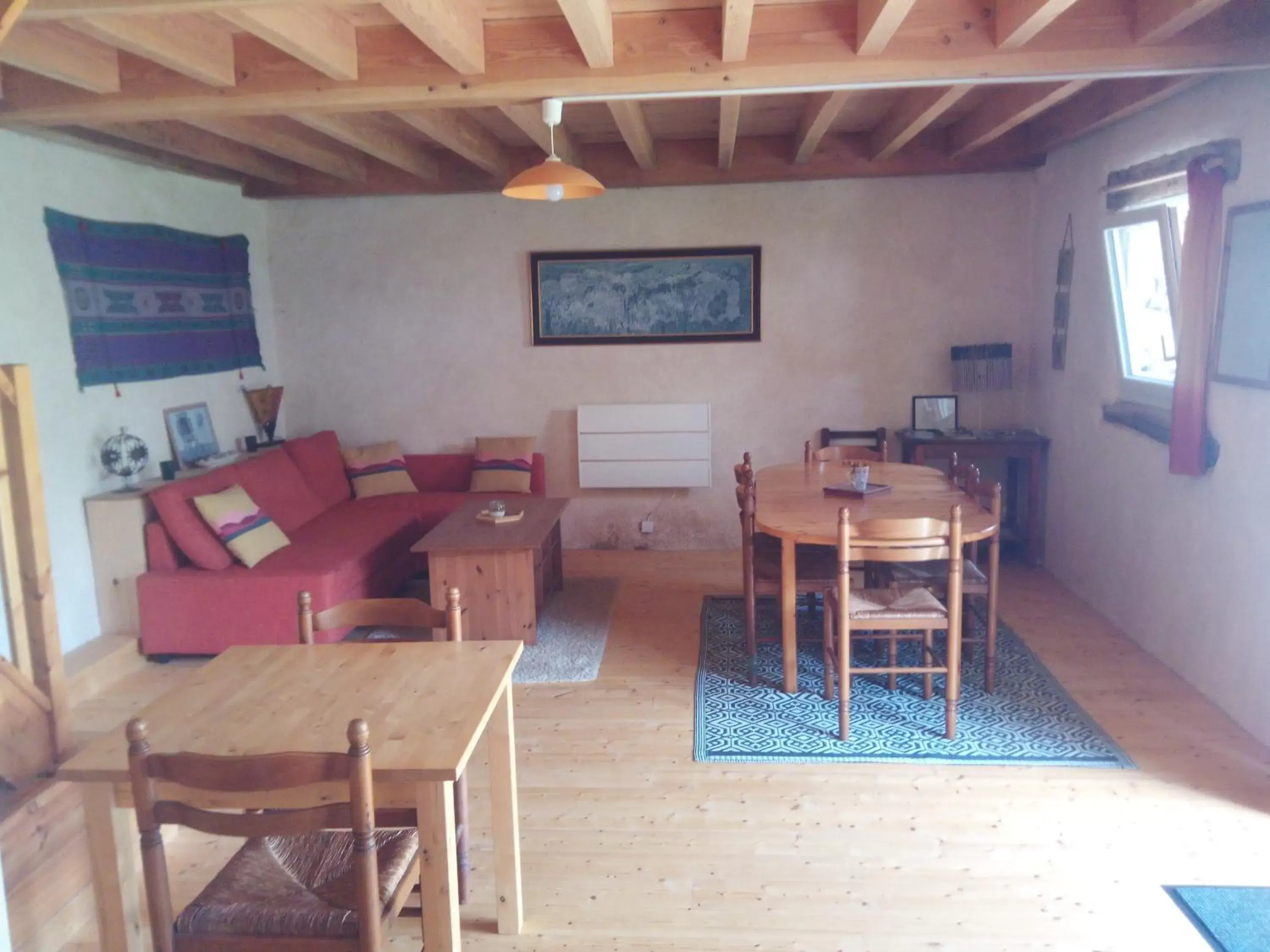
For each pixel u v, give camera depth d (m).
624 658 4.41
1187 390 3.73
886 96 4.53
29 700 2.66
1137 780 3.18
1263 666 3.38
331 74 3.24
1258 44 3.10
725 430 6.14
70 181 4.34
